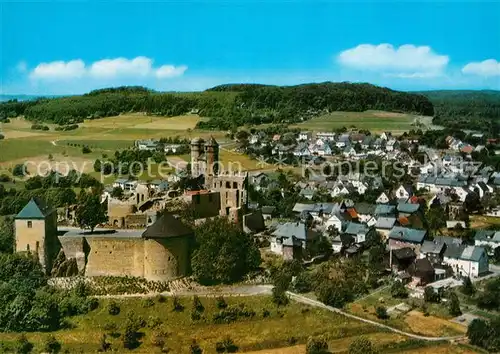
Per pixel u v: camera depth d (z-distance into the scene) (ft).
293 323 451.94
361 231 647.56
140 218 591.78
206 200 629.51
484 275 564.30
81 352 428.15
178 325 451.53
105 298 483.10
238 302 476.13
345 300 487.61
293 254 573.33
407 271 548.31
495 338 418.10
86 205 577.02
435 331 442.09
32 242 516.73
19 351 429.38
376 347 415.23
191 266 518.78
